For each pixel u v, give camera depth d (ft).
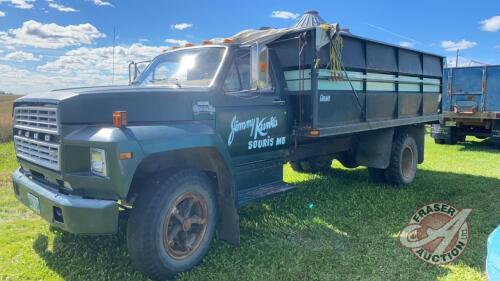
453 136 44.45
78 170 11.08
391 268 12.41
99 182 10.62
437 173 27.32
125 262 12.46
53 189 11.69
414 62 23.79
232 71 14.55
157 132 11.41
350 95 18.30
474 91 41.83
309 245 14.14
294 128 16.74
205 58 14.96
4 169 26.63
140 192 11.51
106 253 13.06
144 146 10.87
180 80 15.07
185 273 11.96
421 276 11.92
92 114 11.25
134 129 11.07
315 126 16.08
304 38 15.85
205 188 12.67
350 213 17.69
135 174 11.75
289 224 16.16
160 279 11.61
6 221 16.46
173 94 12.52
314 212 17.78
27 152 12.90
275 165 16.44
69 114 11.02
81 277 11.60
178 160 12.89
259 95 15.37
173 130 11.85
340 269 12.31
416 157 24.80
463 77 42.50
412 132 24.97
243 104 14.65
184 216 12.20
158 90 12.30
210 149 12.80
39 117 12.00
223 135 13.91
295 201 19.44
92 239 14.21
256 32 17.30
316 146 19.93
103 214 10.43
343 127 17.63
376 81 20.15
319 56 16.07
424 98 25.52
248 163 15.19
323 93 16.56
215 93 13.65
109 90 11.67
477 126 43.37
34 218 16.84
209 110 13.39
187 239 12.24
